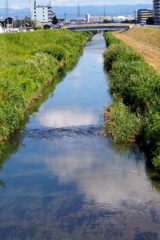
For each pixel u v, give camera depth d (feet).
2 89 58.13
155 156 39.63
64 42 171.63
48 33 199.62
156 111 48.39
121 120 50.62
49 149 46.83
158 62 103.60
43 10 490.08
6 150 46.91
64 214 31.40
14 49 128.16
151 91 55.01
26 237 28.45
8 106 53.78
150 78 62.69
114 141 47.67
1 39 144.66
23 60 100.12
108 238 27.94
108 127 51.93
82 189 35.81
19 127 55.72
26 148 47.44
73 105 68.80
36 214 31.53
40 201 33.65
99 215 31.07
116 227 29.27
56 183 37.27
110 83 82.94
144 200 33.32
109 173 39.24
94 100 71.97
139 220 30.07
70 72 111.45
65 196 34.55
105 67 116.57
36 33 191.62
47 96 77.30
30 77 80.53
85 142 48.78
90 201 33.45
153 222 29.73
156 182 36.86
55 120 59.16
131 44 178.09
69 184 36.99
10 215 31.48
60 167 41.22
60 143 48.83
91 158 43.52
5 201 33.81
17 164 42.50
